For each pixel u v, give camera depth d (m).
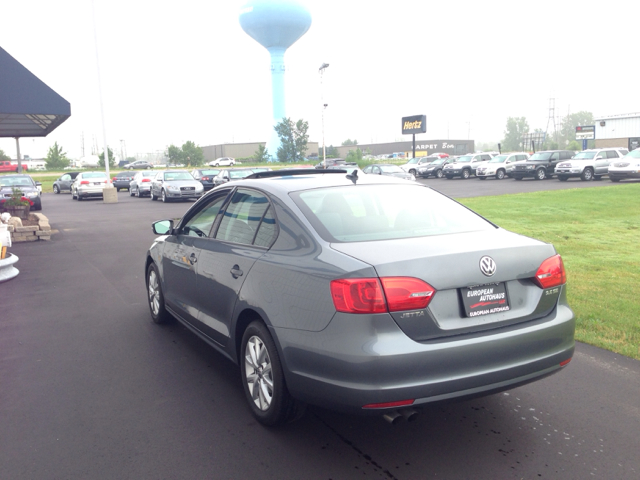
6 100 13.60
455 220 3.80
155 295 5.93
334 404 2.96
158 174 28.59
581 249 9.93
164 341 5.43
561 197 20.52
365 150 119.19
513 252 3.20
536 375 3.19
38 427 3.64
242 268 3.73
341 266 2.97
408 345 2.82
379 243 3.21
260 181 4.21
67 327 5.96
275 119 92.31
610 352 4.87
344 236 3.34
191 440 3.43
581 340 5.17
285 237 3.52
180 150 94.06
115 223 17.31
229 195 4.50
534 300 3.27
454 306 3.00
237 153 119.56
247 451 3.29
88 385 4.34
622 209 16.39
